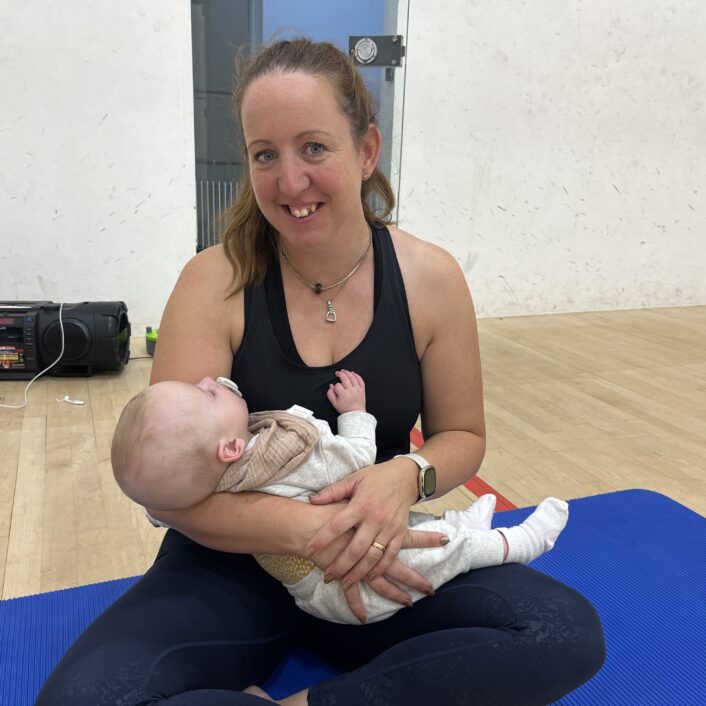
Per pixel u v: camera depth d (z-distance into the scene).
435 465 1.11
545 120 3.93
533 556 1.06
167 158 3.29
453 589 0.99
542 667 0.88
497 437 2.40
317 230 1.03
